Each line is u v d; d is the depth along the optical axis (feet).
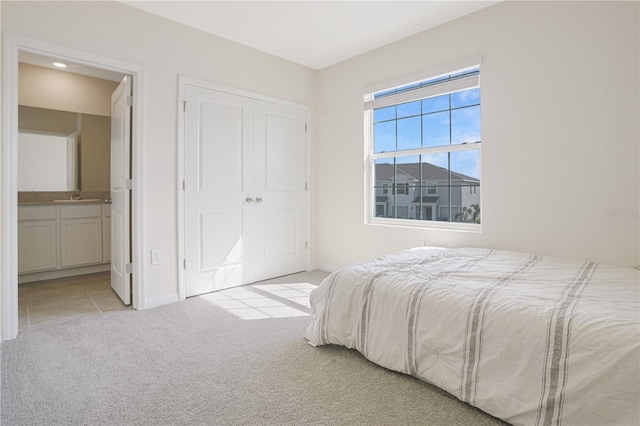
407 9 8.76
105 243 13.24
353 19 9.27
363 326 5.95
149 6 8.56
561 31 7.55
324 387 5.24
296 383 5.35
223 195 10.48
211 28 9.75
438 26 9.62
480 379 4.52
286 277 12.06
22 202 12.05
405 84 10.37
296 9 8.76
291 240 12.48
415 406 4.77
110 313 8.54
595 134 7.18
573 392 3.75
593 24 7.15
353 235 12.07
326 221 13.00
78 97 12.84
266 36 10.27
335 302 6.40
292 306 9.10
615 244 6.99
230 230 10.69
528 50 8.03
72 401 4.88
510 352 4.28
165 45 9.13
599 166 7.15
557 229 7.73
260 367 5.85
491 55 8.62
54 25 7.42
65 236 12.28
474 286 5.24
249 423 4.42
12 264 6.97
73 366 5.87
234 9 8.73
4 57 6.79
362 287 6.09
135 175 8.73
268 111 11.60
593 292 4.85
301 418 4.51
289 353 6.37
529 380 4.10
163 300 9.23
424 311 5.18
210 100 10.08
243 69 10.86
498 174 8.59
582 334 3.80
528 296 4.71
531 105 8.01
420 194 10.61
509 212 8.43
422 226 10.46
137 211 8.73
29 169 12.38
